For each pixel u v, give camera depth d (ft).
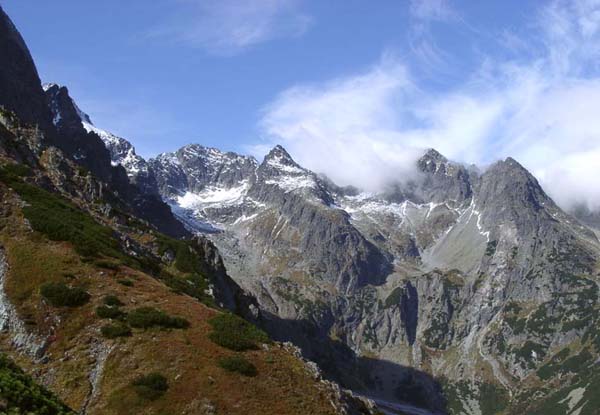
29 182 369.09
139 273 267.59
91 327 214.69
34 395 142.00
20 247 250.37
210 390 190.29
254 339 229.04
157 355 202.69
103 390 191.01
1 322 216.95
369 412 230.48
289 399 196.54
